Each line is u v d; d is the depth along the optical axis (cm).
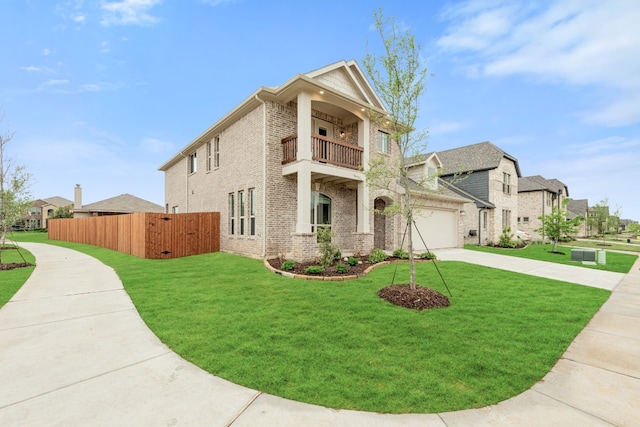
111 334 420
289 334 415
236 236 1219
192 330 429
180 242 1225
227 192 1295
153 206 3066
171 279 758
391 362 337
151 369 324
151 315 493
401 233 1373
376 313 506
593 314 523
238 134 1227
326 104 1139
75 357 352
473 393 280
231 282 726
